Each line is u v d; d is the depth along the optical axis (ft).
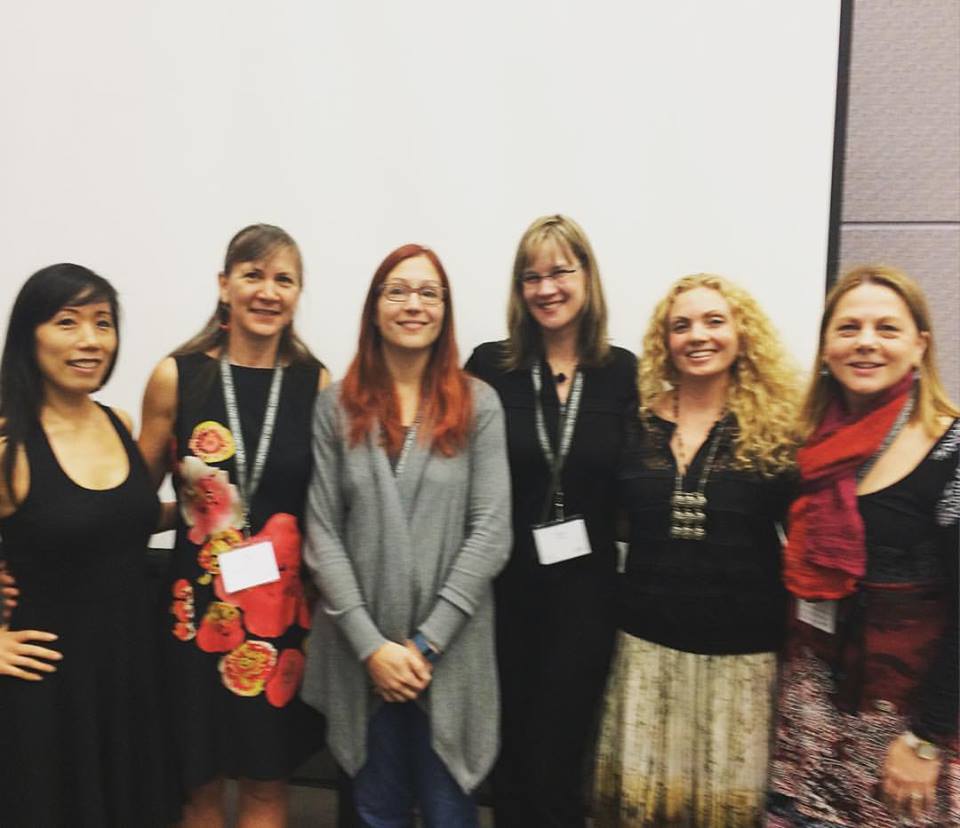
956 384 6.45
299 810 7.06
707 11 5.98
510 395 5.37
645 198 6.19
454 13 6.27
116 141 6.82
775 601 4.72
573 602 5.08
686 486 4.71
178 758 4.97
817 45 5.88
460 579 4.58
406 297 4.67
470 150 6.37
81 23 6.76
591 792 5.57
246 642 4.90
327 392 4.96
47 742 4.52
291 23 6.48
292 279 5.08
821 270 6.02
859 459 4.29
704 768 4.69
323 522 4.78
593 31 6.13
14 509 4.42
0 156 6.97
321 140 6.55
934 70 6.17
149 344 6.96
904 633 4.20
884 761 4.26
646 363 5.06
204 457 4.97
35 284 4.46
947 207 6.28
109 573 4.64
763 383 4.76
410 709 4.82
